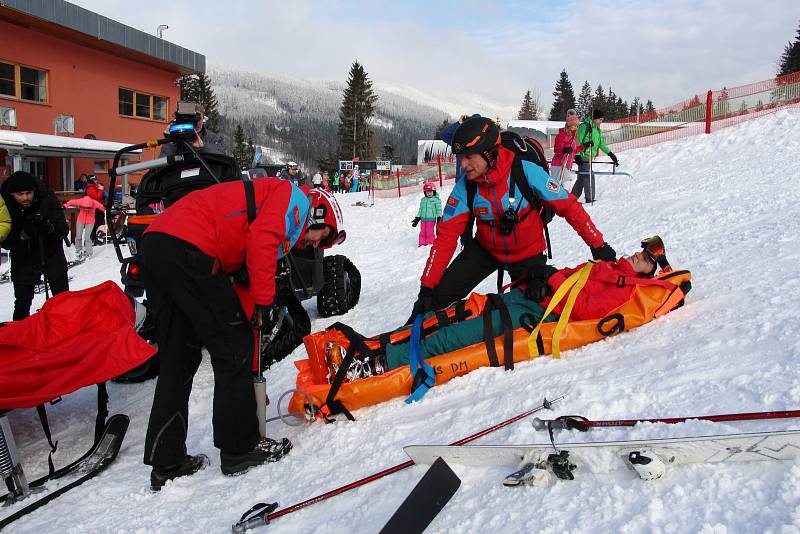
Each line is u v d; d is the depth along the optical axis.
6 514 3.30
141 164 4.67
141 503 3.22
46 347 3.92
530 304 3.81
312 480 3.05
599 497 2.08
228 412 3.29
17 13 22.47
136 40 27.70
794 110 14.23
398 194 23.75
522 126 25.47
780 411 2.25
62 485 3.57
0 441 3.41
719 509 1.86
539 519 2.07
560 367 3.40
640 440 2.24
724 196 8.73
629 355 3.29
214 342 3.27
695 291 4.08
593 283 3.74
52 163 21.97
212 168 4.91
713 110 16.59
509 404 3.06
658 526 1.87
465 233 4.21
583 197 12.75
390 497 2.56
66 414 4.79
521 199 3.81
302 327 4.79
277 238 3.22
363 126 79.75
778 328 3.01
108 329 4.09
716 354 2.96
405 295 7.28
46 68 24.48
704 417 2.37
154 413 3.33
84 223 14.20
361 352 3.84
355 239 15.00
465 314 3.93
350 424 3.56
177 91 32.09
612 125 18.81
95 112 26.91
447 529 2.22
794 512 1.73
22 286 6.41
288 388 4.66
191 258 3.09
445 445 2.66
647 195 11.15
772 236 5.20
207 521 2.90
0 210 5.85
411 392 3.67
